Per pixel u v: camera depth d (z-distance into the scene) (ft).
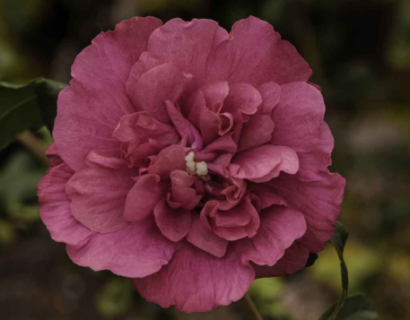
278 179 1.02
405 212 2.19
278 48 1.03
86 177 1.00
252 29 1.02
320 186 1.01
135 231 1.01
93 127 1.00
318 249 1.02
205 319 1.69
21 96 1.17
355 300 1.17
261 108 1.02
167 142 1.03
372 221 2.28
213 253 1.01
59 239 0.99
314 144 1.01
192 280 1.01
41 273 1.96
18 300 1.88
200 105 1.02
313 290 2.03
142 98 1.01
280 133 1.02
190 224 1.02
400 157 2.36
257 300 1.53
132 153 1.00
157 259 1.00
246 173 1.01
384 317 2.04
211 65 1.03
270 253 1.00
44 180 1.00
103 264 0.99
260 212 1.03
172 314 1.66
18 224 1.66
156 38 1.01
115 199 1.01
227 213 1.02
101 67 1.00
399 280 2.10
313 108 1.01
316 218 1.01
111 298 1.66
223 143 1.02
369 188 2.36
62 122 0.99
